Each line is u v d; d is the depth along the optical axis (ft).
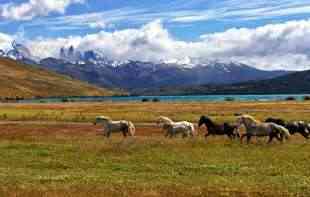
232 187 61.26
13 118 240.94
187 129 132.26
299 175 71.20
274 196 55.42
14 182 66.33
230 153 96.73
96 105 431.43
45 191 57.98
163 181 67.31
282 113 261.24
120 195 55.57
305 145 110.63
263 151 99.35
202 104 417.28
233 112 280.72
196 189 59.36
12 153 100.37
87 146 109.50
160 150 101.91
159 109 328.49
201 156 92.79
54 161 88.48
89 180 68.03
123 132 143.54
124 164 84.43
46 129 182.50
